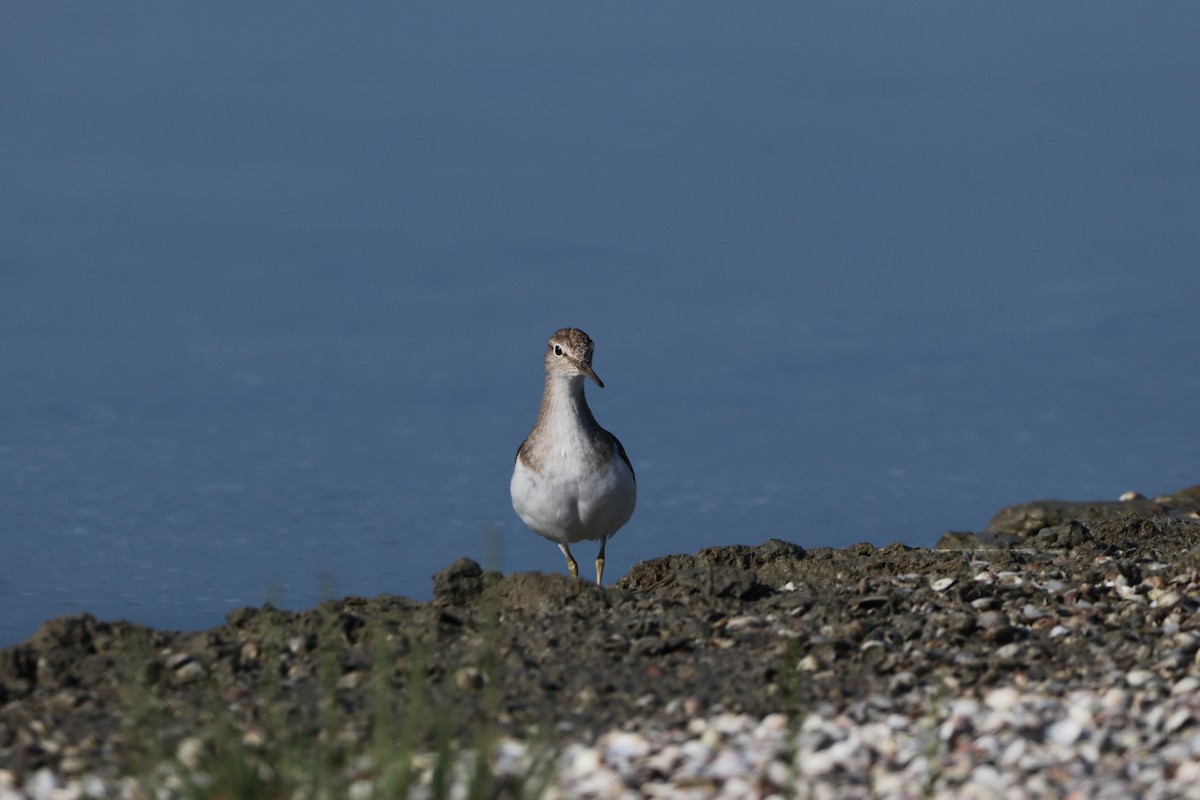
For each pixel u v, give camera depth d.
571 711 9.91
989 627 11.20
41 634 10.96
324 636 10.98
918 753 9.09
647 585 13.30
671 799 8.51
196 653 10.73
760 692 10.17
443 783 8.40
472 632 11.22
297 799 8.45
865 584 12.50
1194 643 10.82
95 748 9.41
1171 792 8.41
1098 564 12.85
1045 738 9.30
